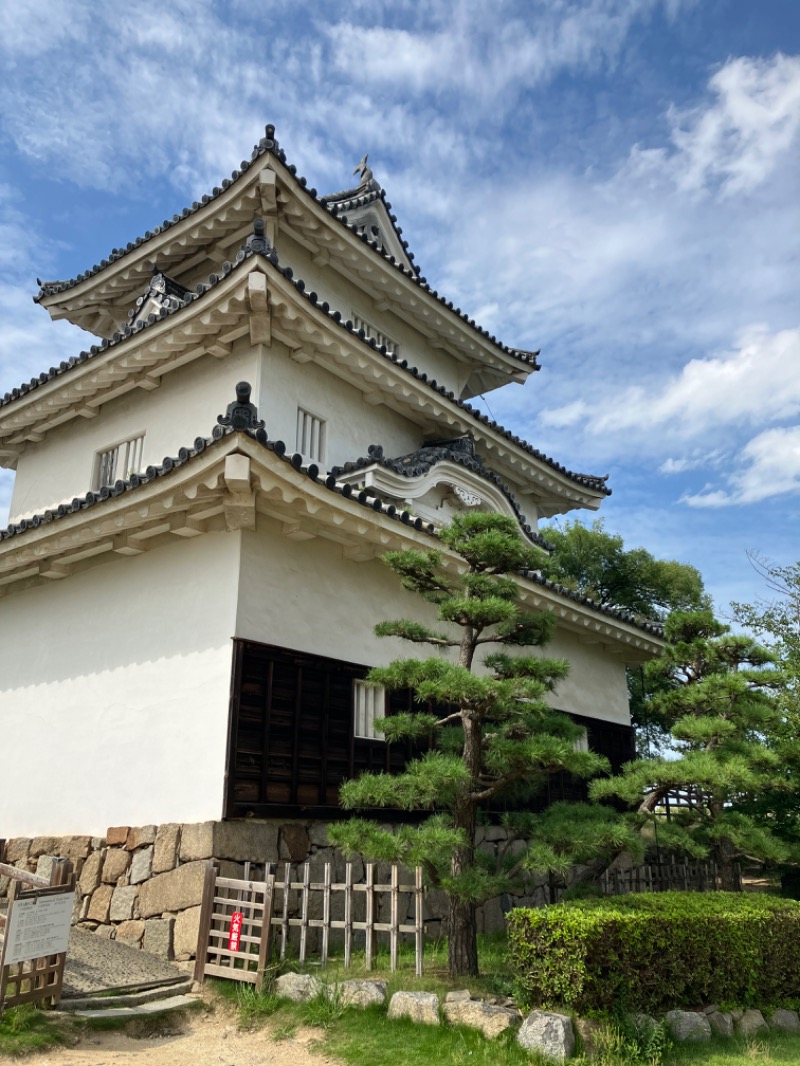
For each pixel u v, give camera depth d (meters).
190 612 9.48
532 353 18.64
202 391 12.22
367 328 15.66
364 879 9.59
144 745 9.44
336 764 9.77
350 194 17.69
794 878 14.31
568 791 14.18
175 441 12.27
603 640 15.52
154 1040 6.35
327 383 13.06
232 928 7.42
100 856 9.37
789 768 11.48
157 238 14.04
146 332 11.80
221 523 9.48
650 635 15.42
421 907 6.95
